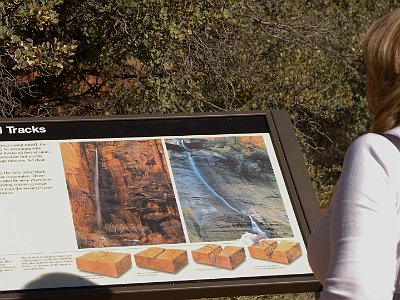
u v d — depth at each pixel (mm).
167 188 2932
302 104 7949
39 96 7324
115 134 3031
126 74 7395
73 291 2633
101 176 2912
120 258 2721
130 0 6492
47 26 6500
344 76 8602
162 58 6598
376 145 1884
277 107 7707
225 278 2746
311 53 7996
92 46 7125
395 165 1865
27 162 2885
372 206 1812
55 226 2758
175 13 6434
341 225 1829
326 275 1877
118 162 2963
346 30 8922
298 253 2834
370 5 9539
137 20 6516
